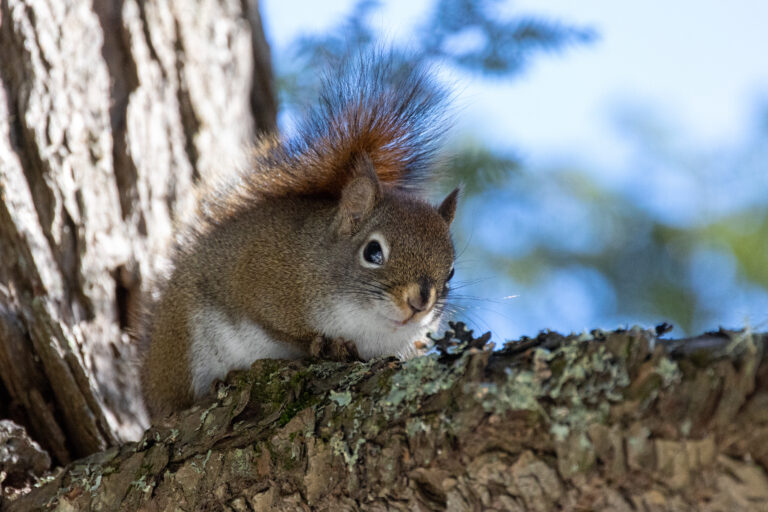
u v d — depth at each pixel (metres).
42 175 10.90
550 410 5.84
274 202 10.65
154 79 12.17
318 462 6.88
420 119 11.12
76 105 11.42
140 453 8.09
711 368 5.48
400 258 9.84
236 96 12.98
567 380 5.88
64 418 10.38
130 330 10.96
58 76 11.41
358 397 6.97
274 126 13.59
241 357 9.95
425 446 6.32
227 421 7.69
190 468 7.59
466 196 13.68
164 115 12.08
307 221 10.23
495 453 5.97
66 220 10.90
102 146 11.41
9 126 11.00
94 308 10.74
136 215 11.38
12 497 9.06
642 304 14.02
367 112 10.82
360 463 6.65
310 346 9.86
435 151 11.39
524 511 5.92
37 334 10.31
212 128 12.40
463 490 6.13
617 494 5.61
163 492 7.70
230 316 9.94
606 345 5.90
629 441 5.56
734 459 5.27
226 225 10.45
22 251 10.51
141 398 10.67
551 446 5.81
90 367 10.50
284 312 9.90
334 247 10.05
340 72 11.05
